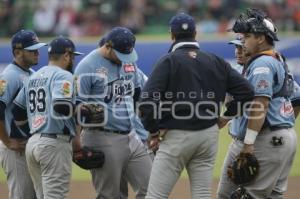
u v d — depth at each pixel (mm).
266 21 22891
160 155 22094
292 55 67062
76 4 83188
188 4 84125
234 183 23469
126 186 26172
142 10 83438
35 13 82562
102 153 24125
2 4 82812
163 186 22062
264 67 22266
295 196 31578
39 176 23797
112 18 82312
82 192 33094
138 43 66938
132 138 24891
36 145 23031
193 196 22422
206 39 67375
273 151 22812
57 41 23469
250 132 22203
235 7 83188
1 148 25109
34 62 24891
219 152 43969
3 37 81750
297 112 25172
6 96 24203
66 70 23609
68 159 23297
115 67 24406
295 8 82875
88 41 69125
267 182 23109
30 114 23516
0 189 34219
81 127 24266
